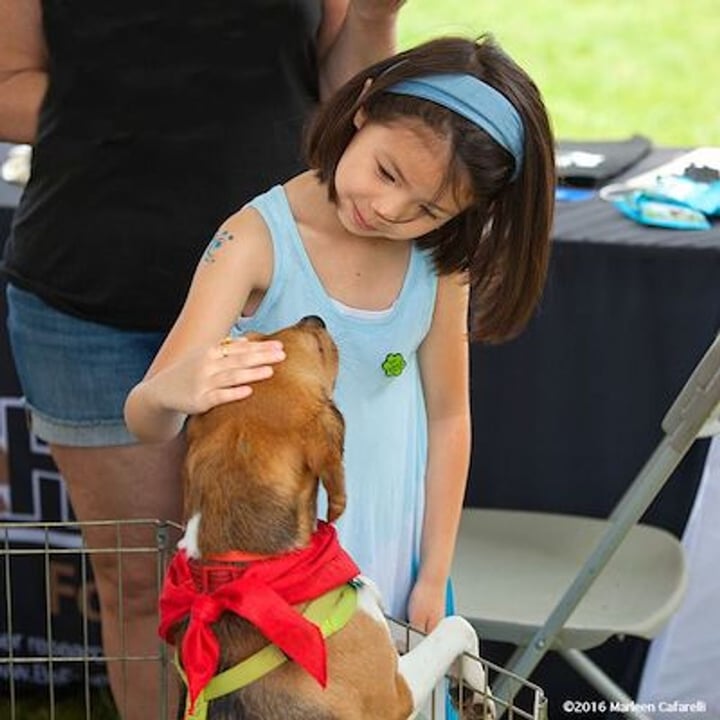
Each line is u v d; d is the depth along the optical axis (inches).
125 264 130.9
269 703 95.5
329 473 95.7
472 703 116.0
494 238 113.3
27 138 136.9
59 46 131.4
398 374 116.5
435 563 122.9
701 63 410.0
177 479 137.6
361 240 113.5
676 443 130.6
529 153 109.2
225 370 96.7
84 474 138.3
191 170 130.0
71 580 169.6
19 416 164.9
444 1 461.1
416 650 110.0
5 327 160.9
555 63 411.5
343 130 109.6
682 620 156.7
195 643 94.3
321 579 96.3
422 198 105.8
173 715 143.4
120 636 142.1
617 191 170.9
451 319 119.7
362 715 98.7
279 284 112.9
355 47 134.0
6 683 175.3
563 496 161.3
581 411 157.9
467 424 124.5
